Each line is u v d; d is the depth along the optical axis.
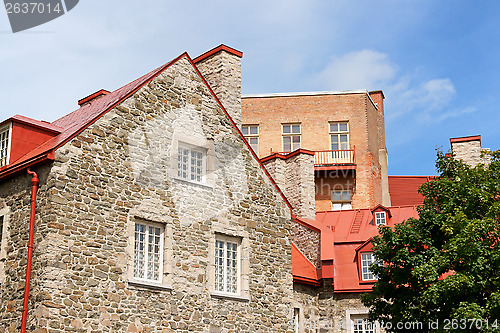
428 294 18.12
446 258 18.52
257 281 20.09
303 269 23.91
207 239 19.14
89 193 17.00
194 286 18.47
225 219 19.80
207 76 22.56
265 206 21.06
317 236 24.94
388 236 19.92
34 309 15.74
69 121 19.91
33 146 18.36
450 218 18.80
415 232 19.58
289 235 21.53
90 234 16.78
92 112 18.92
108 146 17.66
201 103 20.23
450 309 18.19
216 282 19.25
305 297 23.36
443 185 19.97
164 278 17.95
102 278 16.72
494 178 20.02
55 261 16.03
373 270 20.14
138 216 17.77
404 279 19.38
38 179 16.84
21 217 16.92
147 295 17.47
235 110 22.14
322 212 27.80
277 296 20.50
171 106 19.38
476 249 17.88
